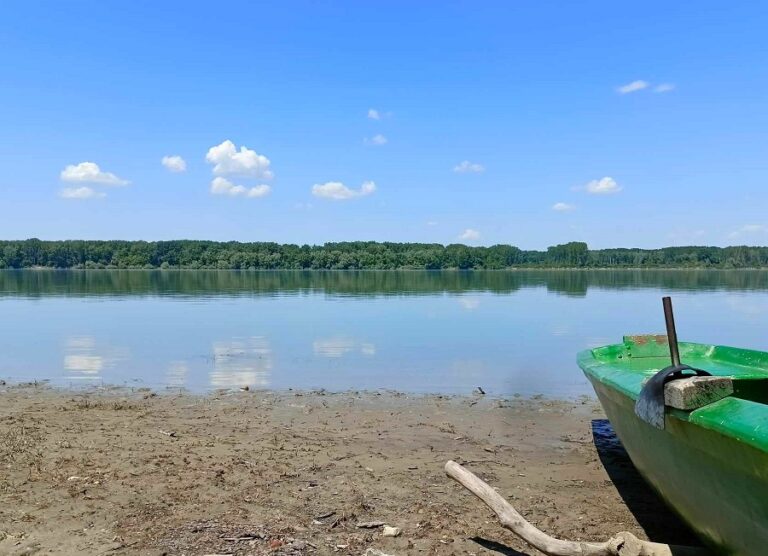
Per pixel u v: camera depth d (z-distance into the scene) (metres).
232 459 6.93
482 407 9.78
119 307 26.50
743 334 17.94
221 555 4.66
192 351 15.07
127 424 8.43
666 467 4.51
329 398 10.34
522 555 4.80
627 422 5.47
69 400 10.02
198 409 9.48
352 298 31.91
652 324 20.31
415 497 5.94
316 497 5.88
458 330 18.91
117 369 12.85
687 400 3.64
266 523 5.25
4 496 5.73
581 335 17.86
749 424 3.19
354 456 7.17
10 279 54.50
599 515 5.66
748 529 3.60
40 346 15.73
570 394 10.74
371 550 4.63
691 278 58.34
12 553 4.68
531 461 7.21
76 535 4.98
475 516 5.51
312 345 15.98
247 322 20.84
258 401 10.08
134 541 4.88
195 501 5.70
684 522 4.63
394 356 14.43
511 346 15.88
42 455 6.92
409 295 34.19
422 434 8.21
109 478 6.24
